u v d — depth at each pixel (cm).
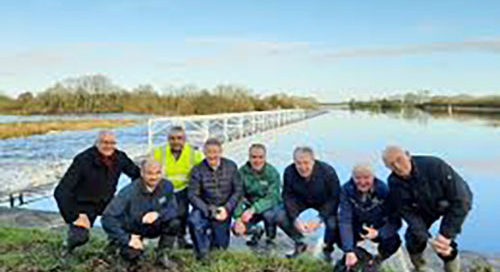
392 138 1669
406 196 340
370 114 5125
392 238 359
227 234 418
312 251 426
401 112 5972
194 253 400
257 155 430
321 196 411
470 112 5516
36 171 863
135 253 361
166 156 428
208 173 409
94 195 386
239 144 1412
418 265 362
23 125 2412
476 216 593
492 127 2302
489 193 716
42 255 391
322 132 2002
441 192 327
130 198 361
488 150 1259
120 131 2067
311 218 527
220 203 414
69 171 377
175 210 378
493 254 422
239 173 427
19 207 625
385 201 358
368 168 353
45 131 2217
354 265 348
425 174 328
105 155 386
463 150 1264
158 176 357
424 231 340
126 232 368
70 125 2611
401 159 327
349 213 367
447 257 339
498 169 923
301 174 403
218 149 405
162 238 375
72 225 376
